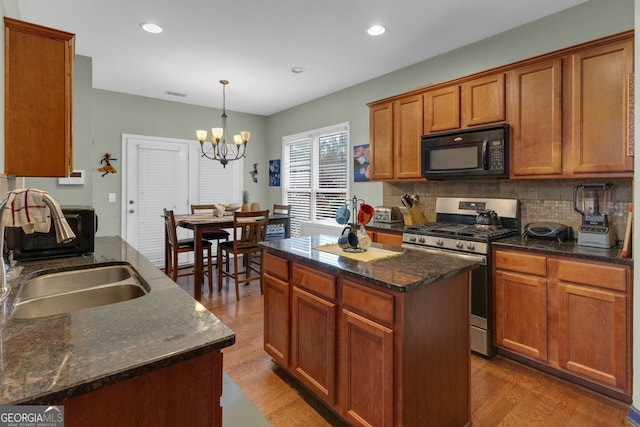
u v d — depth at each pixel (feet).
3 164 5.36
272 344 7.44
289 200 18.43
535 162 8.08
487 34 9.79
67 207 7.06
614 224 7.61
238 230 19.08
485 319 8.01
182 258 17.66
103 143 15.15
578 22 8.29
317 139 16.51
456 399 5.48
